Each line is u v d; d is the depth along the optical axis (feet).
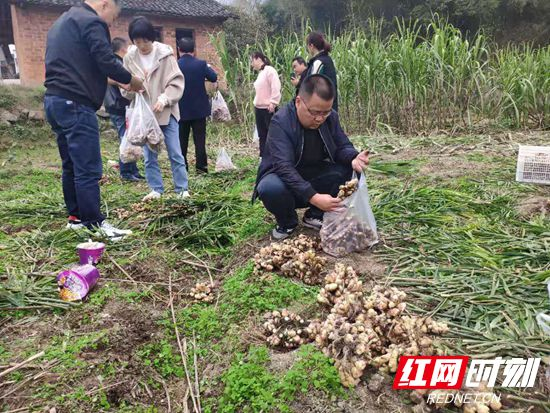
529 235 10.43
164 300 9.14
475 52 25.70
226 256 11.03
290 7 71.46
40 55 44.39
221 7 55.88
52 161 27.02
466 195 13.05
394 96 26.71
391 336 6.65
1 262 10.54
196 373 6.99
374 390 6.07
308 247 10.02
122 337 7.73
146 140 14.28
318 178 10.96
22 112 33.09
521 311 7.61
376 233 10.35
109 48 11.11
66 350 7.32
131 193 16.80
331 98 9.27
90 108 11.46
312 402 5.94
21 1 41.73
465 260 9.41
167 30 51.31
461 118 26.12
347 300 7.13
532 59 26.73
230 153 25.71
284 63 29.76
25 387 6.56
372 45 26.89
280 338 7.11
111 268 10.16
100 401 6.39
